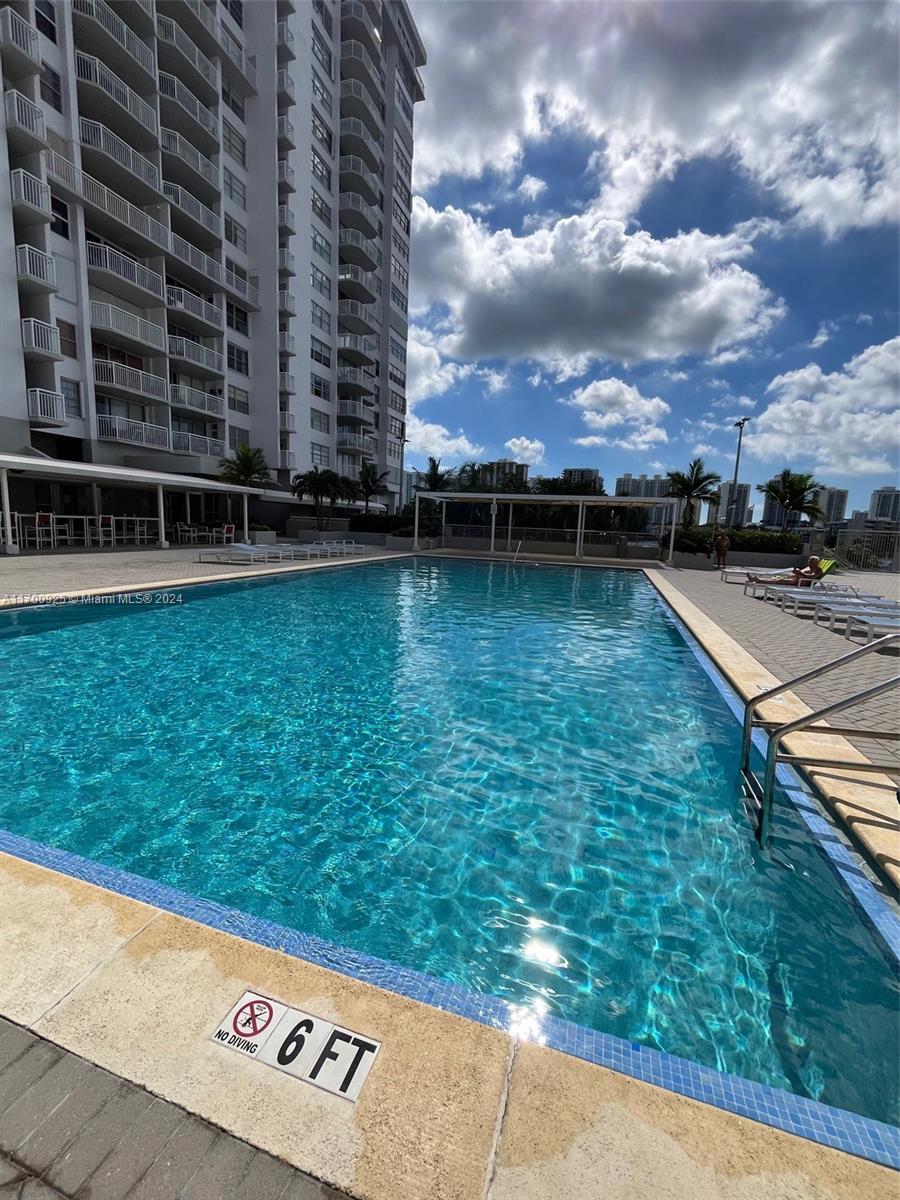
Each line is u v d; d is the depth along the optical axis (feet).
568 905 9.19
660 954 8.16
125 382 78.54
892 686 9.43
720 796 12.57
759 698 12.29
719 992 7.50
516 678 21.31
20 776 13.05
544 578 56.95
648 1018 7.11
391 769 13.79
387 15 147.23
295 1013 5.26
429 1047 5.00
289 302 113.70
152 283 81.71
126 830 11.04
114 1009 5.20
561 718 17.24
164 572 43.47
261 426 111.65
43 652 22.93
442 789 12.87
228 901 9.21
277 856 10.36
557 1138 4.24
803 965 7.97
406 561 69.72
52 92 66.74
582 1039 5.40
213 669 21.39
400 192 164.25
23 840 8.28
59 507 72.74
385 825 11.41
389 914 8.96
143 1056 4.75
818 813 11.21
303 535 94.94
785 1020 7.09
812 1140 4.39
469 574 58.39
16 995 5.31
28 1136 4.14
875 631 27.61
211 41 93.40
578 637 28.89
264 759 14.16
